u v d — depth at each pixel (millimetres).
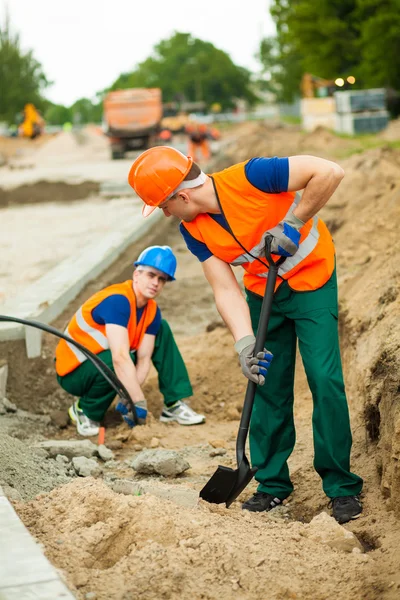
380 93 29734
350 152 17984
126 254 10297
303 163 3535
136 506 3229
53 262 11086
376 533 3531
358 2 34094
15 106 58250
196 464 4867
